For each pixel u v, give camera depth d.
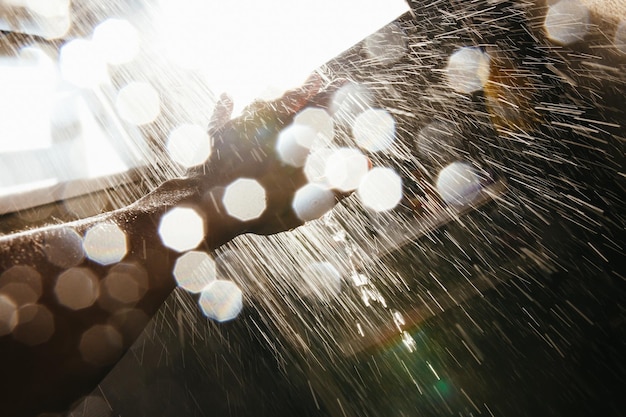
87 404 2.02
